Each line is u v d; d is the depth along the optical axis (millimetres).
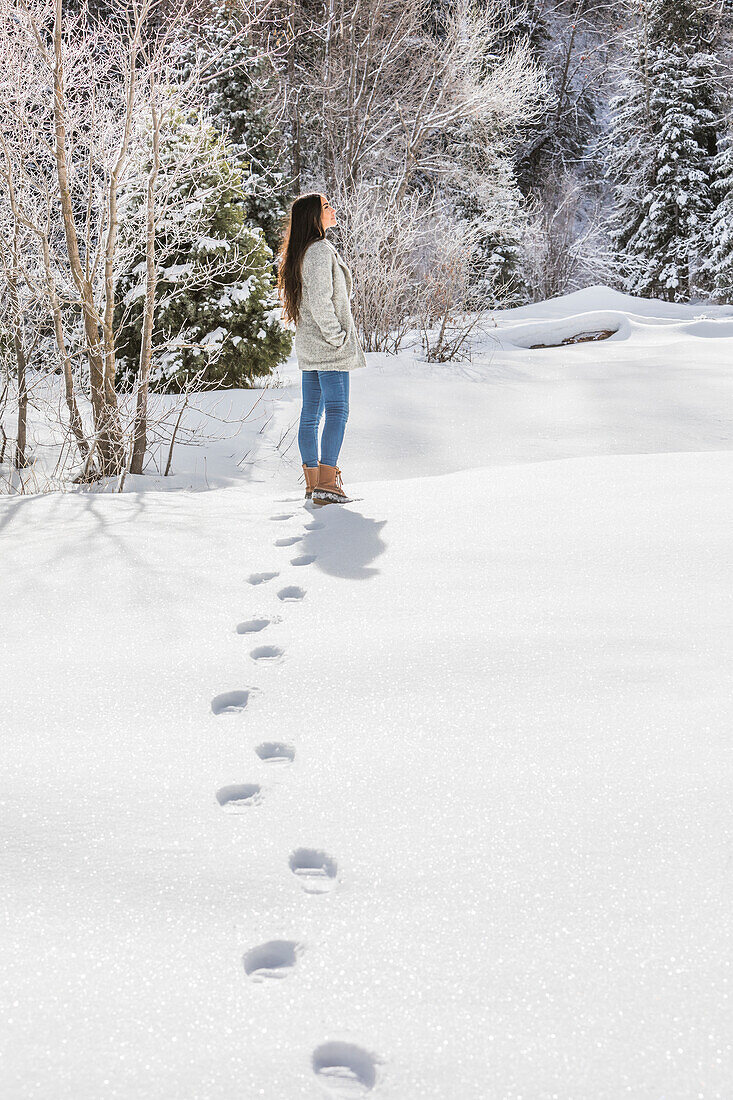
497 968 1458
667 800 1892
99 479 6559
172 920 1601
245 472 6961
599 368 10719
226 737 2281
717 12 34344
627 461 5016
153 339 10023
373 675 2564
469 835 1825
